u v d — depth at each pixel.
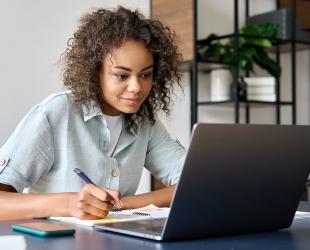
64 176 1.39
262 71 3.72
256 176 0.91
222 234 0.92
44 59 2.79
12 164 1.28
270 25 3.42
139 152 1.56
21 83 2.71
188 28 3.04
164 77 1.50
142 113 1.54
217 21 3.51
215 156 0.84
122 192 1.53
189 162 0.81
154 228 0.92
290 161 0.95
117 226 0.95
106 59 1.33
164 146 1.66
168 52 1.44
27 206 1.13
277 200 0.96
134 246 0.81
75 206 1.08
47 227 0.92
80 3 2.91
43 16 2.78
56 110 1.38
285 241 0.88
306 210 1.35
